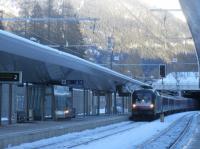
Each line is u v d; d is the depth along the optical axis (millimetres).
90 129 32156
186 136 26875
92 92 53250
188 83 94562
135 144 20922
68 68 33031
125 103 67812
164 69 45406
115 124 40375
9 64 26344
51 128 25031
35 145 19984
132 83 56469
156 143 21531
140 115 48625
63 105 36594
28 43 23734
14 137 19594
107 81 48875
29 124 29766
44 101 34562
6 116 36875
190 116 65312
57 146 19609
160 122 45406
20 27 44344
